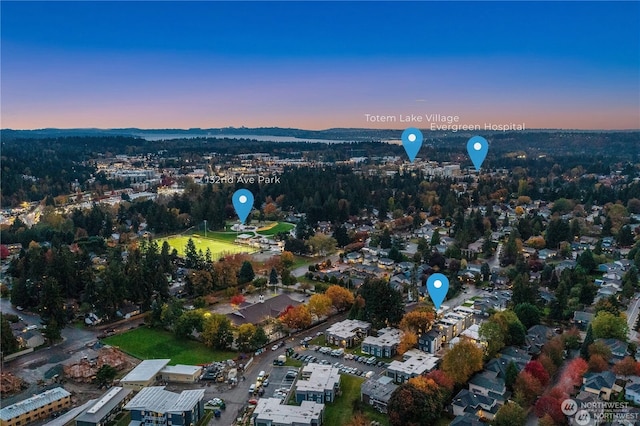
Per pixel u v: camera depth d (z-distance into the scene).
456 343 135.75
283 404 118.94
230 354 148.75
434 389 114.25
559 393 114.06
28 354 150.12
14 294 188.50
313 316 174.25
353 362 142.62
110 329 169.38
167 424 109.94
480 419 111.69
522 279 184.50
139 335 163.75
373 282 172.62
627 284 186.62
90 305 183.38
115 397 120.19
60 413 119.38
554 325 166.00
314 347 152.50
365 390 121.56
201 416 115.31
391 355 145.62
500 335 140.50
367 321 165.62
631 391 118.19
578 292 181.88
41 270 198.50
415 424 107.75
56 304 167.75
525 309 161.75
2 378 131.25
